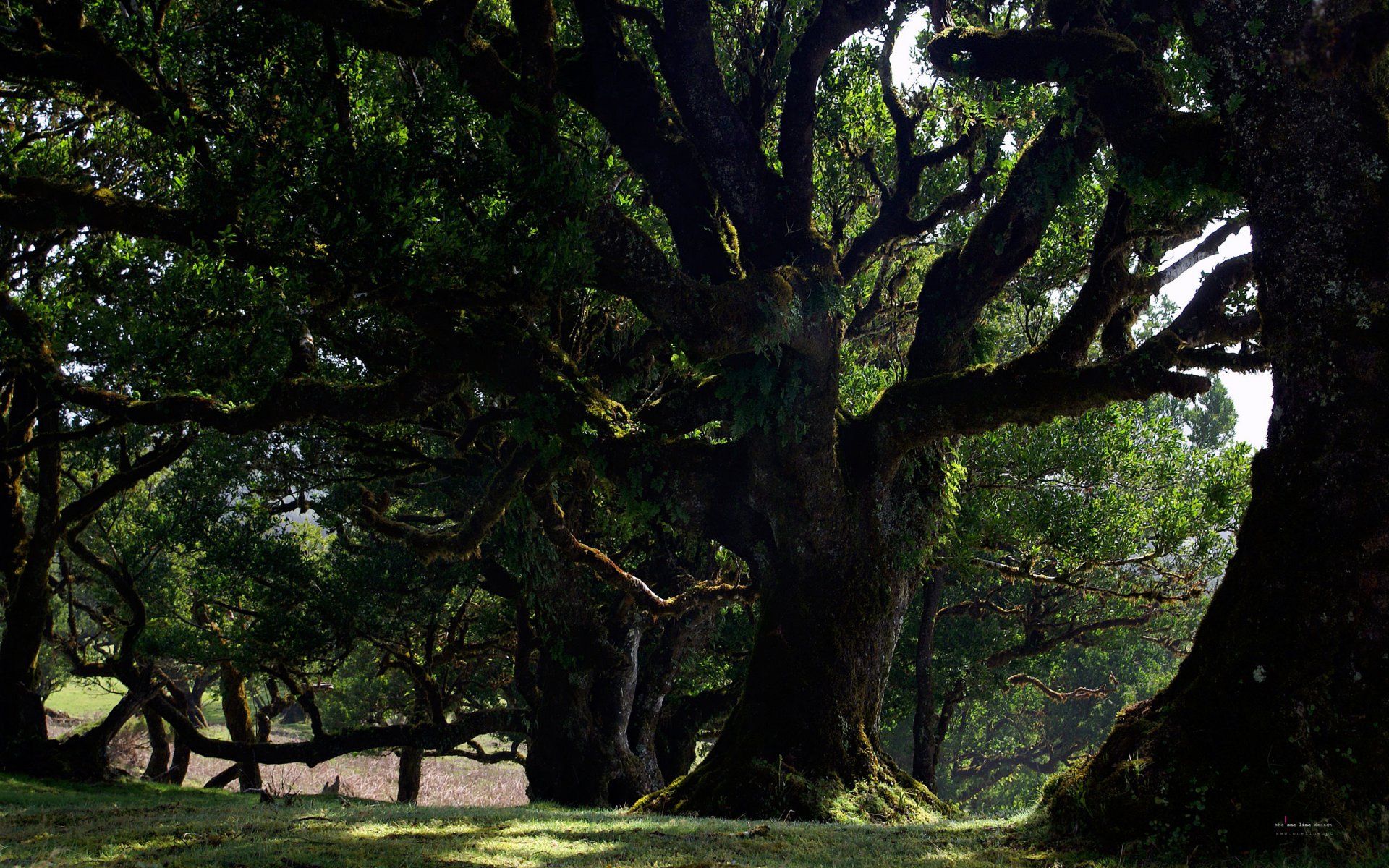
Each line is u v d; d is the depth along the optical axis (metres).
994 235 13.90
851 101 17.34
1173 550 19.92
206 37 12.28
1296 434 7.53
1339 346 7.40
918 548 14.02
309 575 21.94
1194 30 8.66
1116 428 20.08
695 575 21.25
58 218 10.73
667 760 23.75
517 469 14.44
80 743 19.95
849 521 13.40
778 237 13.30
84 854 6.71
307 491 21.09
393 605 21.92
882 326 19.78
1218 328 11.47
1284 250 7.81
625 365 16.03
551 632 19.33
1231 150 9.40
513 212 10.88
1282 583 7.22
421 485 20.30
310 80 12.01
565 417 12.36
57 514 20.11
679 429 13.04
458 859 6.66
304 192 10.32
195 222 10.71
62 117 17.41
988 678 26.30
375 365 16.17
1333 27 7.56
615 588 20.75
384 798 31.53
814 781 12.62
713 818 11.17
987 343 14.99
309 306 10.90
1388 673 6.84
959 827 9.07
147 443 22.34
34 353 13.70
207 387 11.44
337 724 36.53
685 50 13.17
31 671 19.80
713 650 23.95
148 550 22.39
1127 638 27.86
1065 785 7.96
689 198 13.33
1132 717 7.81
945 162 17.25
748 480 13.46
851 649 13.35
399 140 12.70
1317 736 6.81
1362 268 7.45
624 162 15.89
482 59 11.18
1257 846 6.61
